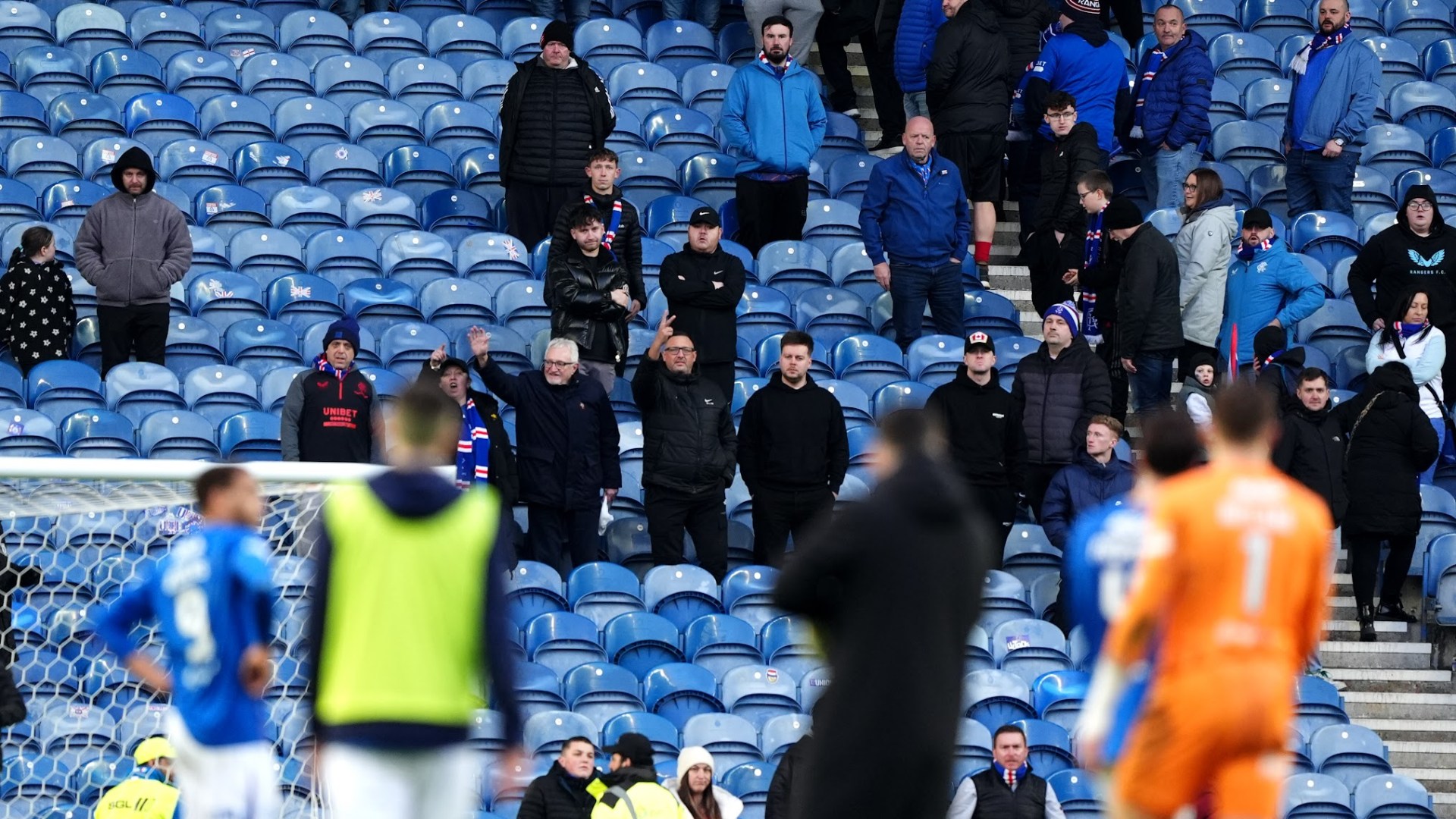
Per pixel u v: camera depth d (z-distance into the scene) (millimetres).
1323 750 45625
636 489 51094
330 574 21109
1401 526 48594
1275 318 54219
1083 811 42531
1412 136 67625
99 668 36375
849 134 65375
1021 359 54719
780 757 43625
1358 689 49062
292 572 33219
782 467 48625
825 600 21938
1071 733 44906
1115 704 23156
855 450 52250
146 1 66875
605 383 51406
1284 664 22234
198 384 51000
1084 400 50656
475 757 41969
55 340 51062
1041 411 50812
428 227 59062
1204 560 22359
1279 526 22375
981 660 47031
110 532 36344
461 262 56625
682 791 38469
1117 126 62688
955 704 21641
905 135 56375
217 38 65250
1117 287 53969
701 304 51469
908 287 56250
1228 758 22219
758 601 47531
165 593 24906
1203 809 27016
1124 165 64500
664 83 65500
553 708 43781
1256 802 22031
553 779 37281
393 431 21578
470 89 64875
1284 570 22328
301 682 33125
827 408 48938
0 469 29969
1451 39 71062
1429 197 56031
